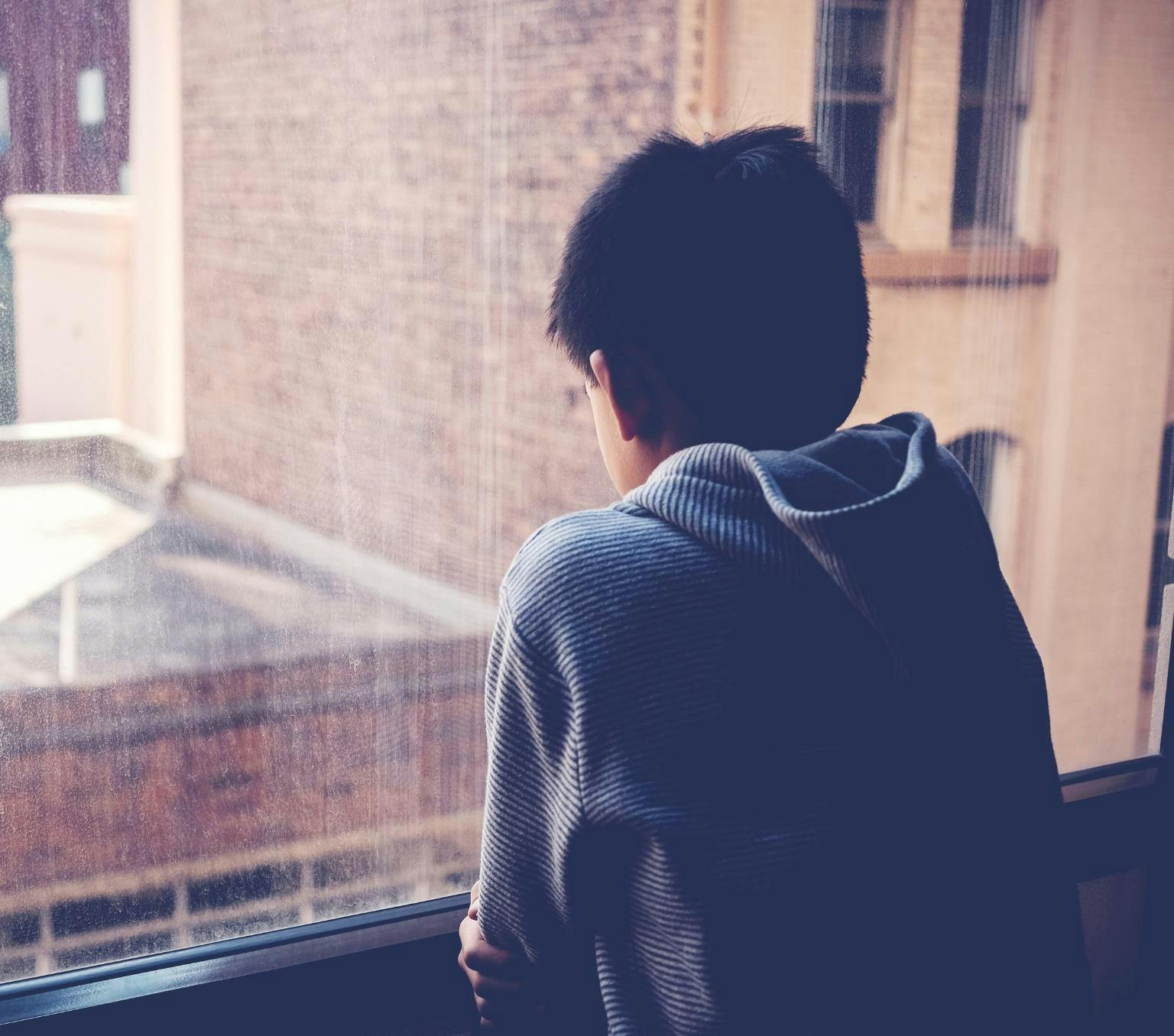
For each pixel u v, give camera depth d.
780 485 0.63
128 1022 0.89
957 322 1.30
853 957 0.62
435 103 0.94
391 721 1.02
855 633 0.63
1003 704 0.68
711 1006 0.60
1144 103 1.36
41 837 0.87
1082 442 1.42
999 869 0.67
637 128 1.05
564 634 0.63
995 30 1.24
